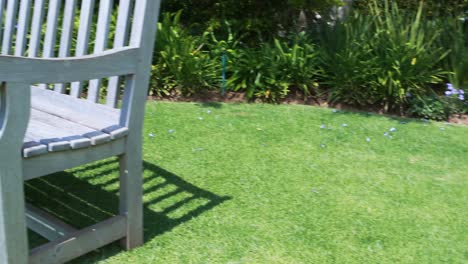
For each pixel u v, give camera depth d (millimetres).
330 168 3635
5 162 1908
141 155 2422
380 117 4883
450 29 5594
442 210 3104
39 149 1993
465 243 2750
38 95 2752
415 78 5066
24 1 2863
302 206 3068
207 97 5188
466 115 5035
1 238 1978
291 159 3758
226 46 5449
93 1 2561
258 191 3240
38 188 3193
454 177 3596
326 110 5020
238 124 4441
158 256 2492
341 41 5355
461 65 5148
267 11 5910
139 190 2467
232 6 5852
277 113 4820
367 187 3365
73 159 2135
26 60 1885
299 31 5836
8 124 1883
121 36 2408
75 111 2553
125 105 2307
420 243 2727
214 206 3021
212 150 3852
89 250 2334
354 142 4160
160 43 5133
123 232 2467
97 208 2990
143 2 2240
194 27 5895
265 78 5195
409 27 5617
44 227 2562
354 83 5078
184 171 3484
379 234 2795
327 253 2598
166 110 4715
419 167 3738
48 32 2748
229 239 2678
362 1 6410
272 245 2643
